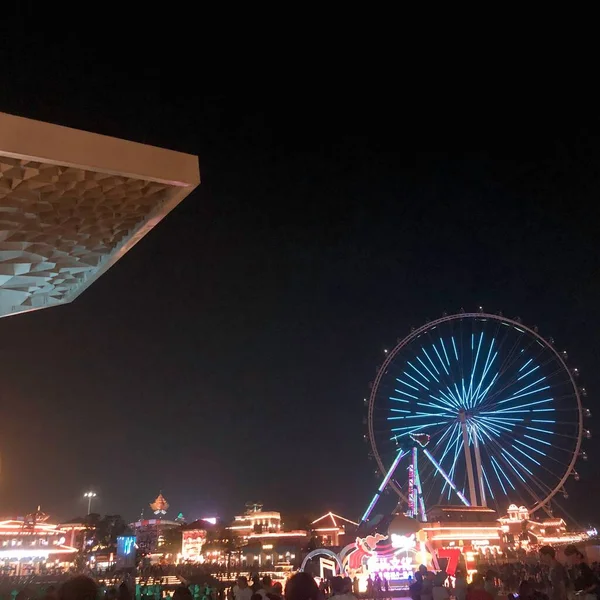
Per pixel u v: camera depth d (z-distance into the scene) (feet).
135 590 104.53
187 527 335.47
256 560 234.58
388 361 198.80
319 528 307.78
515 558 178.50
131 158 41.47
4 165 38.58
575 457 172.14
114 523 314.96
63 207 44.98
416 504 177.37
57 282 59.57
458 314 197.67
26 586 118.83
